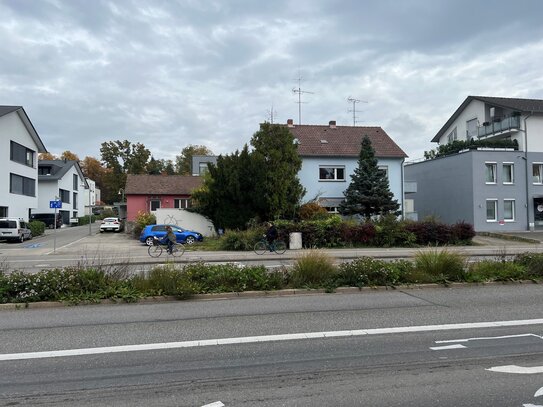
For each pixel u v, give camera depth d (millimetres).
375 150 34844
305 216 30688
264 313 8281
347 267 10977
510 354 5859
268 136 31062
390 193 32875
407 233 27281
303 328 7227
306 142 37688
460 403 4348
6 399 4523
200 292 9781
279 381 4965
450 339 6570
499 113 42375
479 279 11039
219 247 25547
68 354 5984
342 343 6402
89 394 4645
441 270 11195
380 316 7988
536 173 38562
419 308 8609
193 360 5711
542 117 38875
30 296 8977
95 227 58281
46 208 56781
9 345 6398
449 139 50906
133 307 8867
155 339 6664
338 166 36812
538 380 4930
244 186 30453
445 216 40781
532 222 37625
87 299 9133
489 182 37438
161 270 10414
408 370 5289
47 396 4598
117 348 6230
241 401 4430
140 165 98312
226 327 7320
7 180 38844
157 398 4527
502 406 4281
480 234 34812
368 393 4605
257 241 25250
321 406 4305
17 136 41344
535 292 10156
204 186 33625
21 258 21625
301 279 10516
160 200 45781
